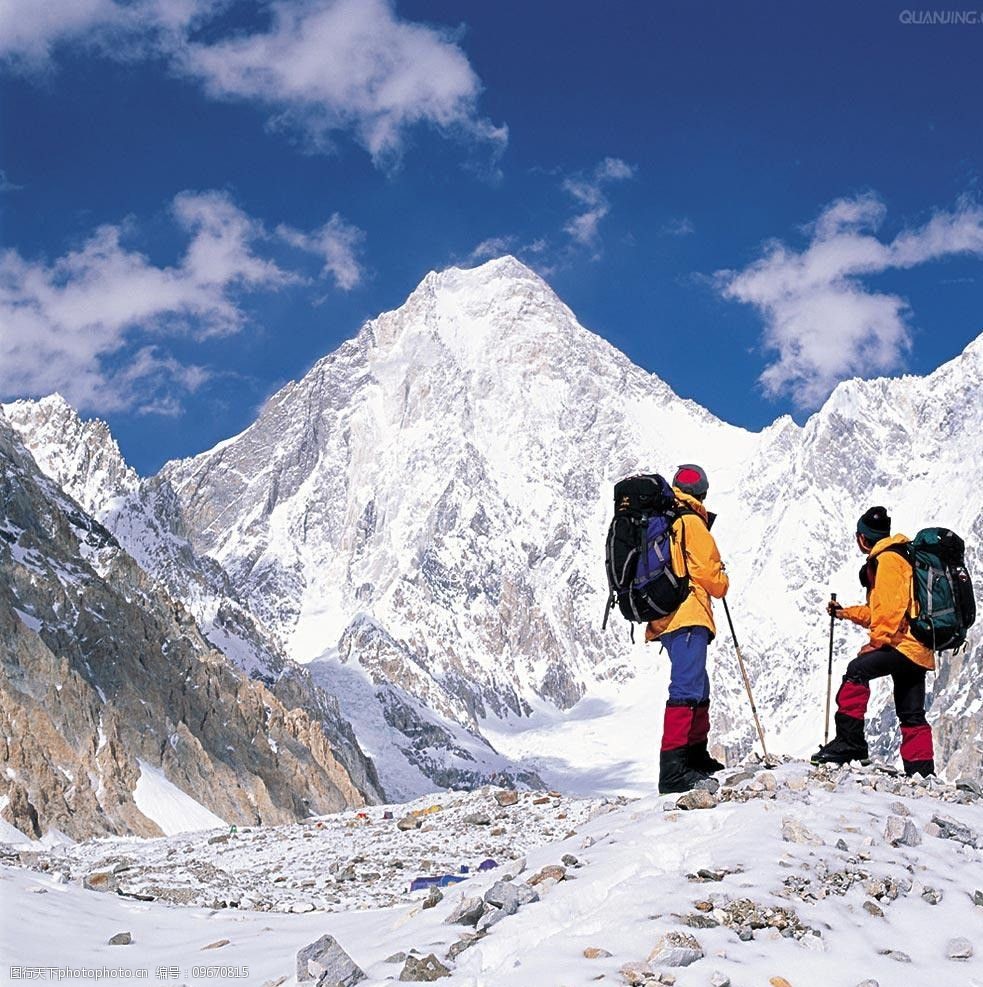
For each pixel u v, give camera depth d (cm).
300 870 2033
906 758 1394
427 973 834
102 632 10975
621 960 816
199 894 1603
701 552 1203
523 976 798
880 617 1357
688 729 1249
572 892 954
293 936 1117
